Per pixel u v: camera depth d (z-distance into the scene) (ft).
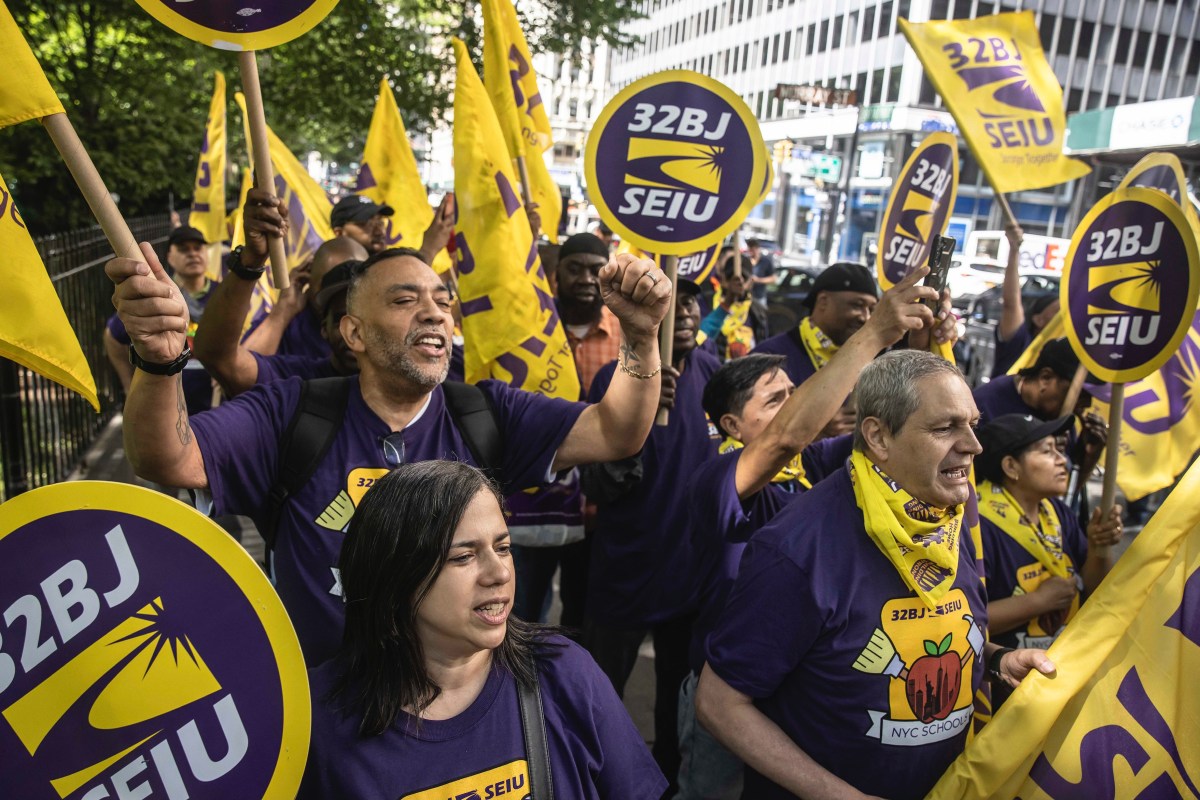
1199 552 6.95
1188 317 9.88
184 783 4.72
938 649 6.72
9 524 4.52
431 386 7.48
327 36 47.70
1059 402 12.76
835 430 10.81
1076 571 10.41
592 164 10.62
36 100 5.31
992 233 76.74
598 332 14.96
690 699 9.05
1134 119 87.51
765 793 7.17
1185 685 6.78
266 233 8.52
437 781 4.95
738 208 10.57
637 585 11.57
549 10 51.93
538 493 11.73
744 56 175.32
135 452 6.32
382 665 5.04
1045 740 6.95
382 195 20.72
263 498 7.36
